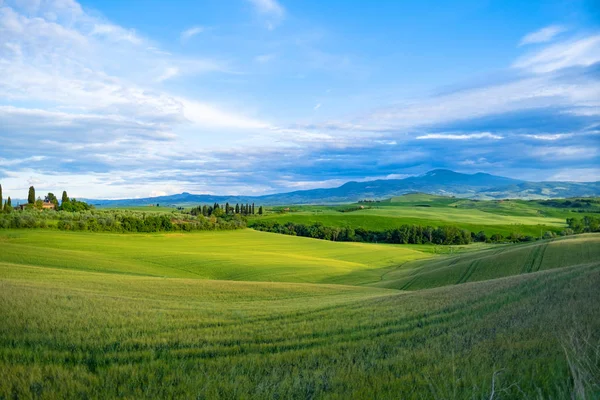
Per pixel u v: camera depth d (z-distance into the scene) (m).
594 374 6.66
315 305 20.97
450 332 11.59
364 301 21.31
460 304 16.78
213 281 40.69
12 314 13.36
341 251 99.94
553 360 7.60
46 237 88.00
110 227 109.81
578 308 12.67
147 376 7.98
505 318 12.75
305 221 160.12
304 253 95.62
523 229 139.88
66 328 12.03
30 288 21.80
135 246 88.50
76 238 90.81
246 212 196.62
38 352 9.53
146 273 57.16
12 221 98.06
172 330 12.70
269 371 8.47
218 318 15.23
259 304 23.47
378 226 147.75
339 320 14.68
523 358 8.06
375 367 8.54
